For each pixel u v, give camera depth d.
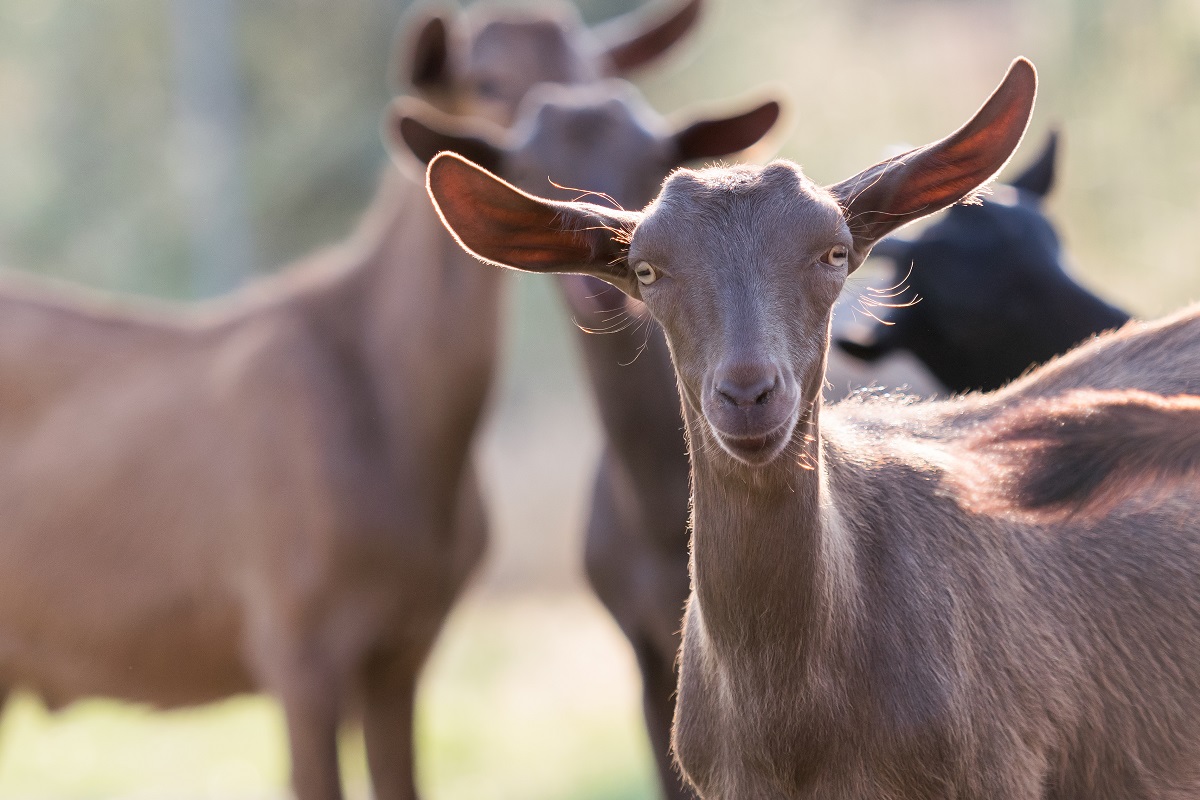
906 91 74.38
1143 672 12.48
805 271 10.62
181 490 19.58
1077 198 39.47
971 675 11.62
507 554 58.44
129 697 20.50
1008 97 10.94
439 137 17.84
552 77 20.34
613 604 18.09
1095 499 10.95
